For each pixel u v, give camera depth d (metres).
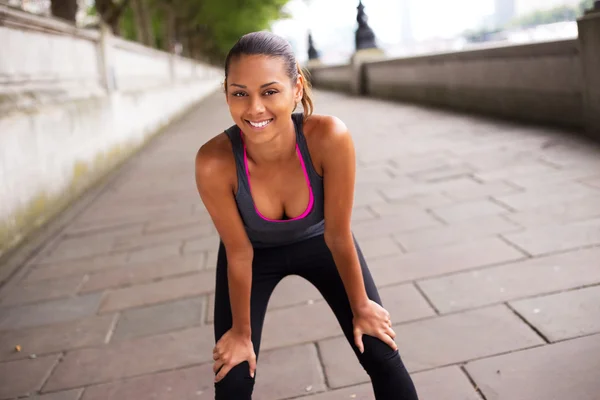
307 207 1.49
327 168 1.42
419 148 6.46
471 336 2.36
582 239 3.16
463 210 4.01
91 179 6.89
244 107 1.26
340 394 2.10
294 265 1.64
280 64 1.25
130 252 4.14
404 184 4.96
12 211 4.55
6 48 5.31
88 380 2.46
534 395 1.93
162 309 3.08
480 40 14.81
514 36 13.28
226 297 1.59
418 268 3.13
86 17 17.22
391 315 2.65
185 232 4.47
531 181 4.40
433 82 10.43
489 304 2.61
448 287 2.84
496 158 5.32
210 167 1.40
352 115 10.84
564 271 2.81
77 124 6.55
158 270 3.69
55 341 2.87
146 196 5.94
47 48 6.47
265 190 1.45
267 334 2.63
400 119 9.25
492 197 4.19
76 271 3.87
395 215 4.14
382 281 3.04
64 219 5.33
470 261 3.12
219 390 1.48
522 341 2.26
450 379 2.09
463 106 9.12
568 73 5.92
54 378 2.51
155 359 2.56
